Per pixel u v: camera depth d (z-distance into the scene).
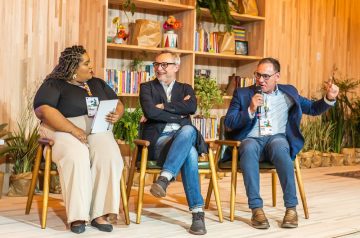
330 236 3.47
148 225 3.59
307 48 7.38
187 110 3.86
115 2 5.55
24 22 4.80
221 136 4.01
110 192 3.39
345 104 7.70
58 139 3.43
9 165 4.77
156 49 5.56
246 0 6.32
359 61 8.16
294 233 3.51
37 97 3.52
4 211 3.91
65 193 3.32
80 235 3.27
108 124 3.58
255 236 3.38
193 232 3.39
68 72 3.57
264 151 3.84
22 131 4.79
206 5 6.01
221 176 5.82
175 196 4.70
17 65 4.77
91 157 3.46
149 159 3.78
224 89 6.56
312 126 7.18
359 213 4.20
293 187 3.67
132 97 5.77
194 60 5.92
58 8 4.98
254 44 6.55
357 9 8.07
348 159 7.41
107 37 5.33
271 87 3.84
